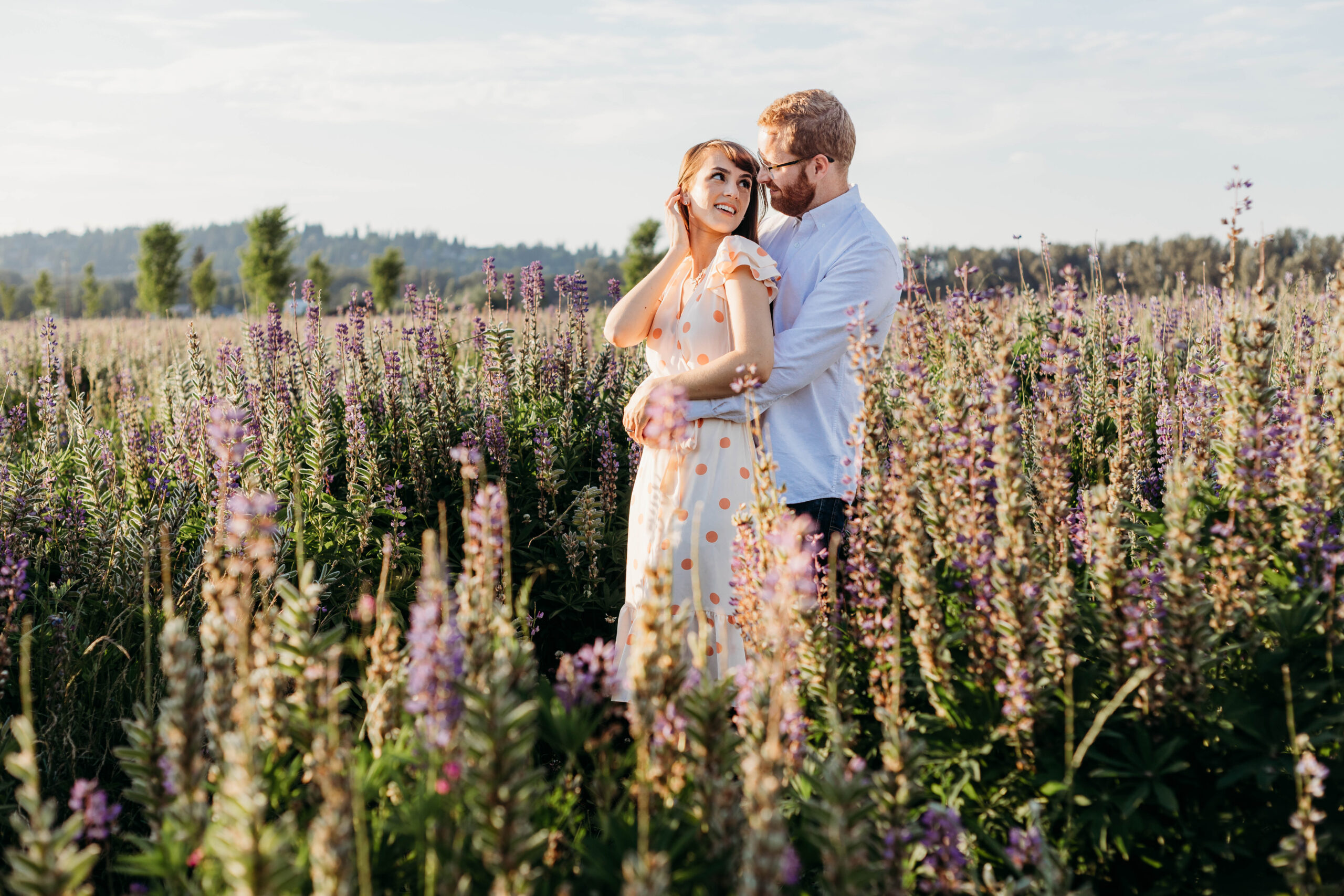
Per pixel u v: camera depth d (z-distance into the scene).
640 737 1.86
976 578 2.44
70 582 3.87
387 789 2.22
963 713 2.44
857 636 2.67
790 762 2.12
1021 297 6.30
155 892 1.91
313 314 6.12
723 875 1.87
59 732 3.12
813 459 3.32
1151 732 2.38
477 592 2.12
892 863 1.90
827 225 3.51
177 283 38.00
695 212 3.39
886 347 6.21
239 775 1.63
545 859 2.03
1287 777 2.30
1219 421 3.69
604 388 5.81
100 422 7.61
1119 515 2.89
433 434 5.17
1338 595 2.46
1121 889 2.35
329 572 4.18
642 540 3.23
